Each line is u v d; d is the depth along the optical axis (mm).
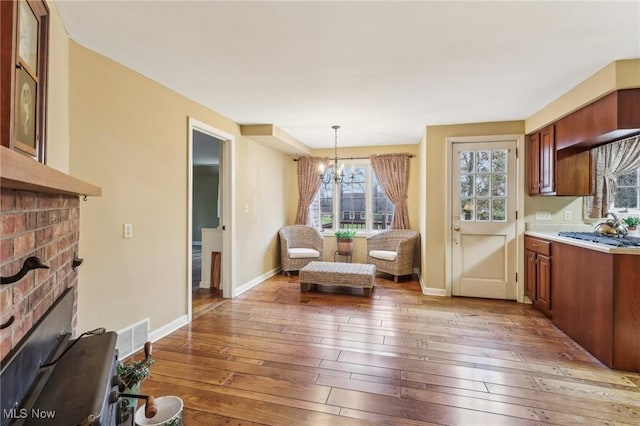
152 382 2162
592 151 3389
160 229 2895
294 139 5125
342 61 2375
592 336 2557
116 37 2041
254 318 3395
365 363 2426
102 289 2322
